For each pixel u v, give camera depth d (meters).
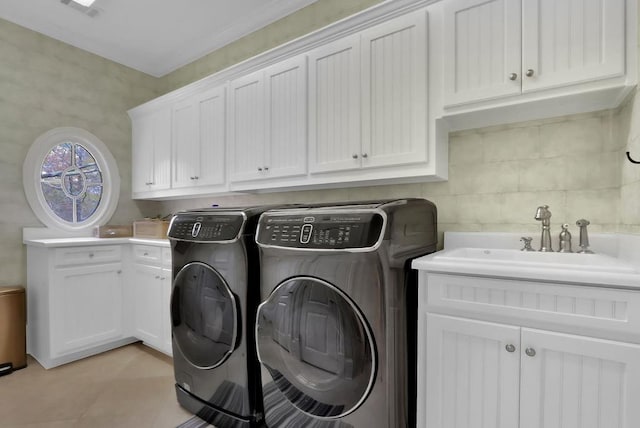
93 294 2.53
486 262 1.11
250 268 1.53
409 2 1.56
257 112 2.21
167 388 2.06
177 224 1.83
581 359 0.94
